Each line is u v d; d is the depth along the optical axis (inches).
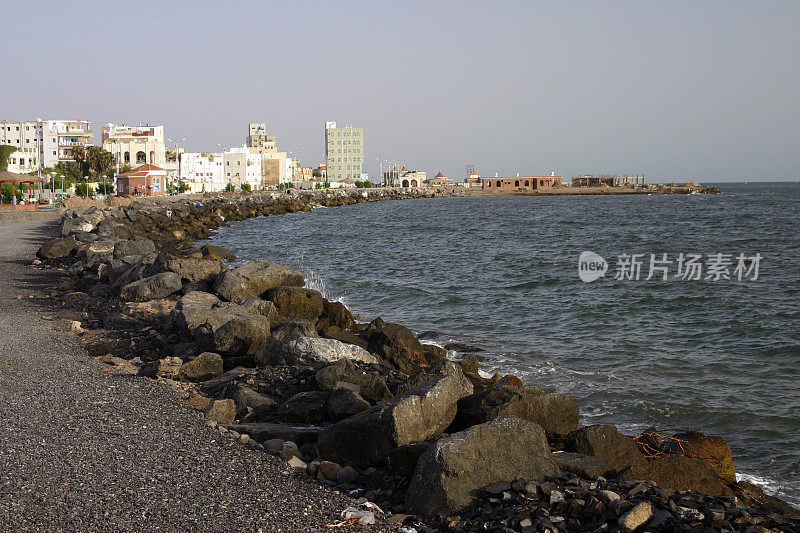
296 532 317.7
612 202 6663.4
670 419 633.6
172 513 330.0
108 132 6245.1
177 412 494.9
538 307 1191.6
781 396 695.1
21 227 2348.7
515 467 364.2
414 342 742.5
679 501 339.6
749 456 555.2
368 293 1333.7
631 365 810.8
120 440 427.8
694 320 1072.8
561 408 452.4
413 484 357.1
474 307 1195.9
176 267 981.8
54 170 5162.4
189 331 726.5
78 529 311.1
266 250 2153.1
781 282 1449.3
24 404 492.1
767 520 333.7
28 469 375.2
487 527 318.3
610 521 320.2
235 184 7322.8
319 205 5482.3
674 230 3105.3
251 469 394.3
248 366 661.9
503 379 679.1
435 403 427.2
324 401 505.0
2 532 305.9
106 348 705.0
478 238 2719.0
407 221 3754.9
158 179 4776.1
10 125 5816.9
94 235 1760.6
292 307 856.9
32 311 913.5
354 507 348.5
